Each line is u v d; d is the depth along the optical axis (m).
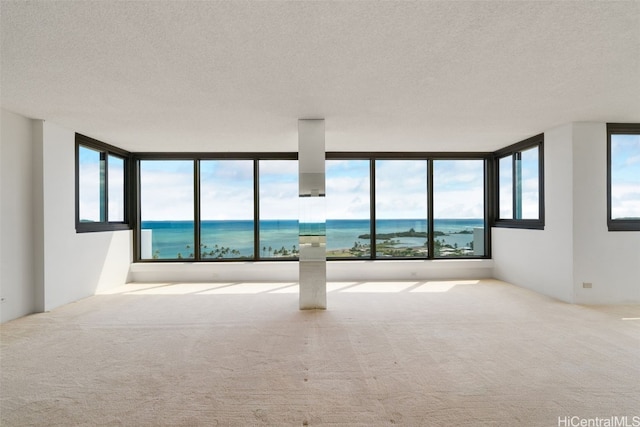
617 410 2.21
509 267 6.48
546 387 2.51
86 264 5.48
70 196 5.13
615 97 3.85
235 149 6.67
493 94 3.74
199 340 3.50
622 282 4.94
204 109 4.20
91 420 2.12
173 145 6.28
